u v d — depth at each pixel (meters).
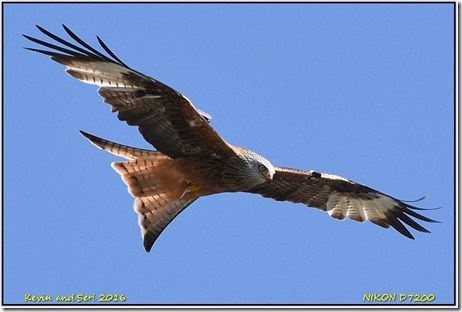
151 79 26.33
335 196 32.91
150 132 27.36
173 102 26.78
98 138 28.47
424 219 32.75
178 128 27.42
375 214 33.03
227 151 28.20
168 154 27.88
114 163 28.94
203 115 28.14
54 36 26.12
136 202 29.50
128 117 27.05
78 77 26.53
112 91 26.72
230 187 28.83
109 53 25.92
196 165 28.28
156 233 29.67
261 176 28.64
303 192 32.66
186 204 29.62
